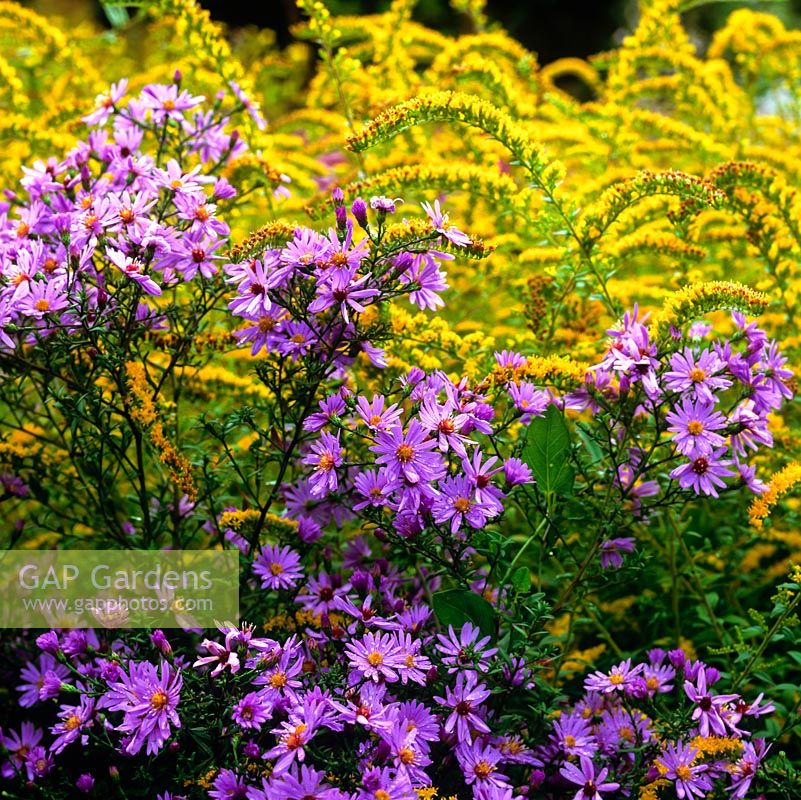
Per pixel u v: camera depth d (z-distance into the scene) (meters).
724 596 3.47
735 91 5.62
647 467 2.56
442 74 4.64
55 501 3.60
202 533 3.40
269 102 6.39
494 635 2.52
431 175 3.30
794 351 3.59
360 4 11.59
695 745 2.42
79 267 2.65
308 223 3.71
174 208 3.06
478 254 2.62
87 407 2.80
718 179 3.37
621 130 4.56
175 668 2.35
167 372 2.94
